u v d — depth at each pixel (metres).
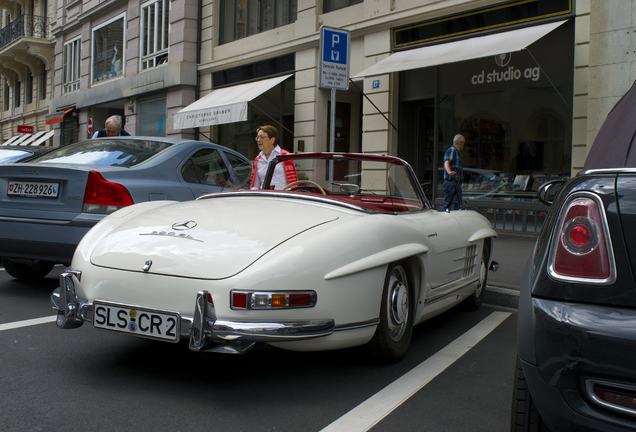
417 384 3.69
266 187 5.21
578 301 2.07
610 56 9.37
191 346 3.10
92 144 6.27
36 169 5.23
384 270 3.62
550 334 2.07
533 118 10.94
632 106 2.49
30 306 5.38
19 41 30.27
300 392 3.49
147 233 3.58
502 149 11.51
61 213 5.09
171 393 3.42
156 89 20.34
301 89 15.24
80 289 3.53
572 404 2.02
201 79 19.38
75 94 26.72
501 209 11.46
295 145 15.36
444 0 11.95
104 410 3.16
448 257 4.57
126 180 5.23
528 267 2.34
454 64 12.24
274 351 4.26
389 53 13.13
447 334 4.91
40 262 6.45
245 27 17.80
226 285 3.09
